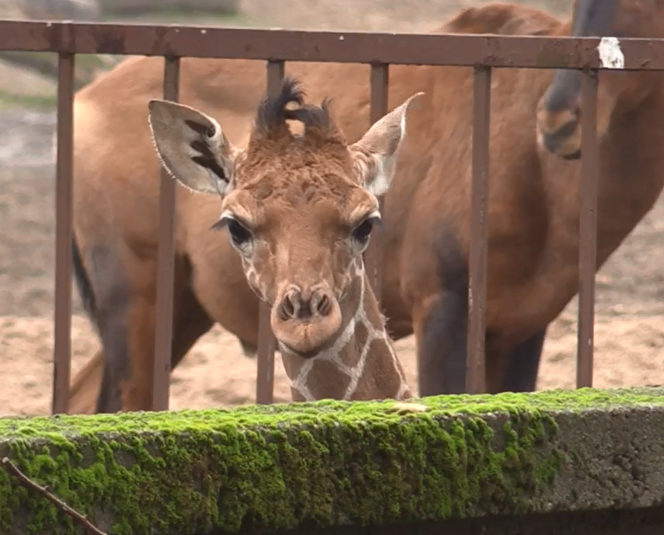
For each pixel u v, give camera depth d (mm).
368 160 11727
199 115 11953
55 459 6805
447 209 15930
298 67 17141
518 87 15961
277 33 12609
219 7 65250
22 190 39344
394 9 70375
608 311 27031
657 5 15992
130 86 17656
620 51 12305
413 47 12531
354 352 11688
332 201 10992
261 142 11477
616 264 31531
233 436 7180
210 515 7125
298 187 11070
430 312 16094
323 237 10938
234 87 17297
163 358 12711
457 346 15992
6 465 6500
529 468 7824
